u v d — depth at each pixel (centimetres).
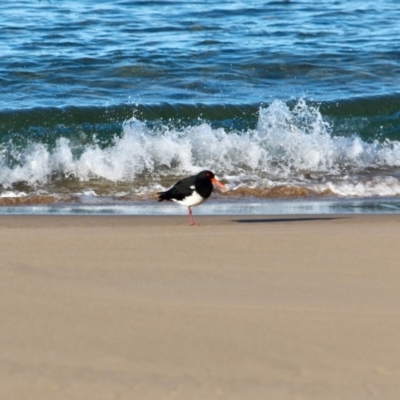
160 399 2159
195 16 9488
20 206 4775
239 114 6291
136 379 2258
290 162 5703
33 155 5572
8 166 5481
